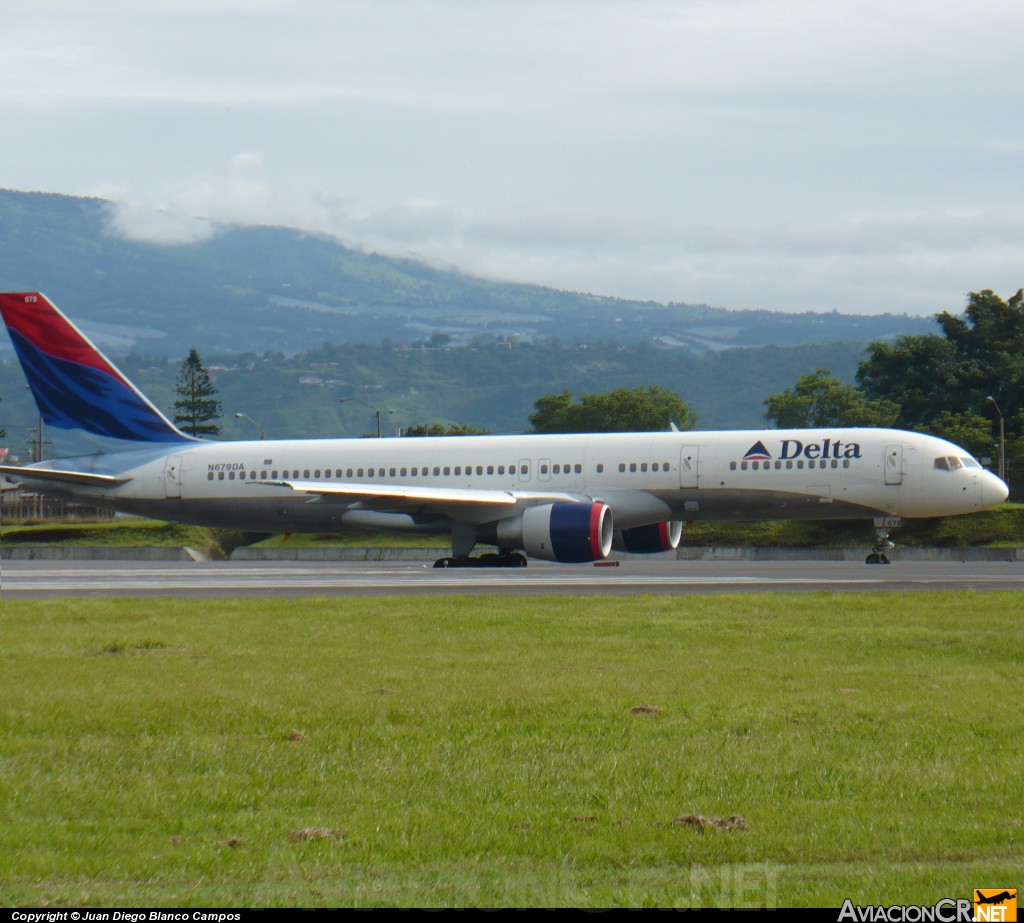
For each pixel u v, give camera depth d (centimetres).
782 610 8281
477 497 13425
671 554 17812
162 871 3059
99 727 4634
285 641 6931
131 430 16325
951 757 4169
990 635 6912
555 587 10506
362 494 13200
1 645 6856
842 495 13550
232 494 15600
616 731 4547
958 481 13362
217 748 4297
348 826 3409
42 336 16488
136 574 13438
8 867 3061
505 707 4953
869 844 3247
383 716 4812
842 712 4866
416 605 8750
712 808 3591
